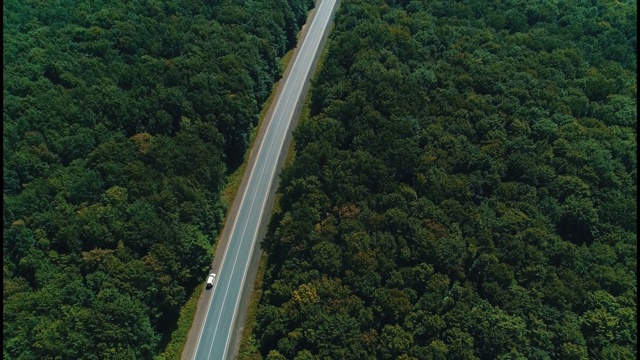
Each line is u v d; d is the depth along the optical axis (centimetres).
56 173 11800
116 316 9912
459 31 16375
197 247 11906
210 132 13712
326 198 11938
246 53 16075
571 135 12512
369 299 10388
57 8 15662
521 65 14612
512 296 10194
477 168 12162
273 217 13400
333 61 15912
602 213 11288
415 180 11962
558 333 9694
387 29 16500
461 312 9856
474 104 13425
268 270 12225
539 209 11444
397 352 9612
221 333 11500
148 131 13475
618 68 14662
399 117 13188
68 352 9300
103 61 14462
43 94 12800
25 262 10294
